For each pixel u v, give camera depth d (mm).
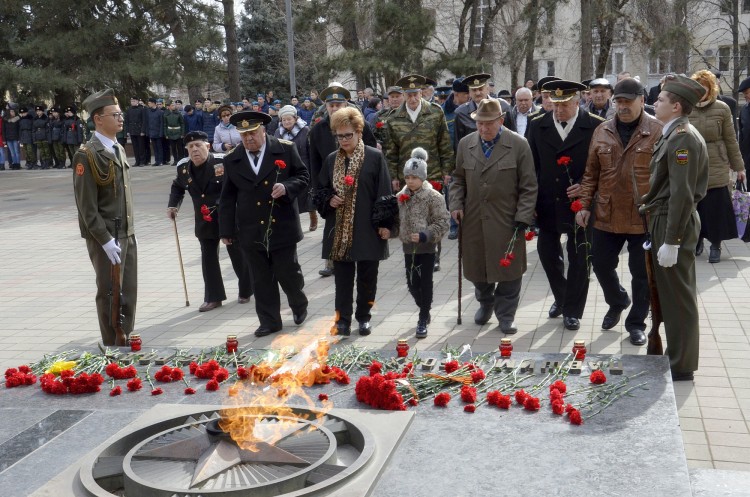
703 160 5285
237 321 7855
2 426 4293
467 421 4082
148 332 7574
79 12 27672
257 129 6941
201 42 26781
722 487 3779
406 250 6922
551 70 42062
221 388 4762
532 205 6734
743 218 9547
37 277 10289
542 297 8211
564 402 4254
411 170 6738
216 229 8172
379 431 3873
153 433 3986
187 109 26312
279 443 3682
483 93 9711
